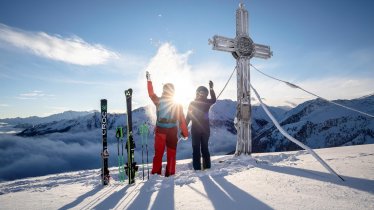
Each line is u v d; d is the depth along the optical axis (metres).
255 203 2.82
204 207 2.82
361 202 2.61
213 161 7.30
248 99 7.62
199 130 5.94
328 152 7.17
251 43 7.76
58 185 5.05
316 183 3.53
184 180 4.29
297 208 2.55
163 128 5.41
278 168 4.94
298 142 4.28
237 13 7.81
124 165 4.72
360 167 4.40
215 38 7.37
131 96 4.82
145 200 3.34
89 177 5.70
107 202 3.42
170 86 5.59
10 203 3.68
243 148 7.44
